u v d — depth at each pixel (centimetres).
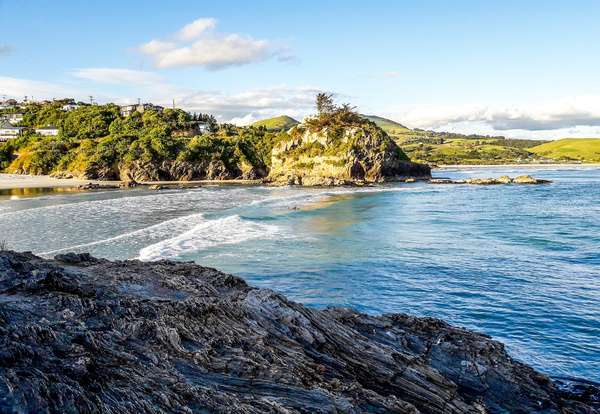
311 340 1145
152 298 1209
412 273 2458
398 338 1332
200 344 998
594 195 7375
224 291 1452
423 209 5459
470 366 1240
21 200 6197
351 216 4772
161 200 6469
